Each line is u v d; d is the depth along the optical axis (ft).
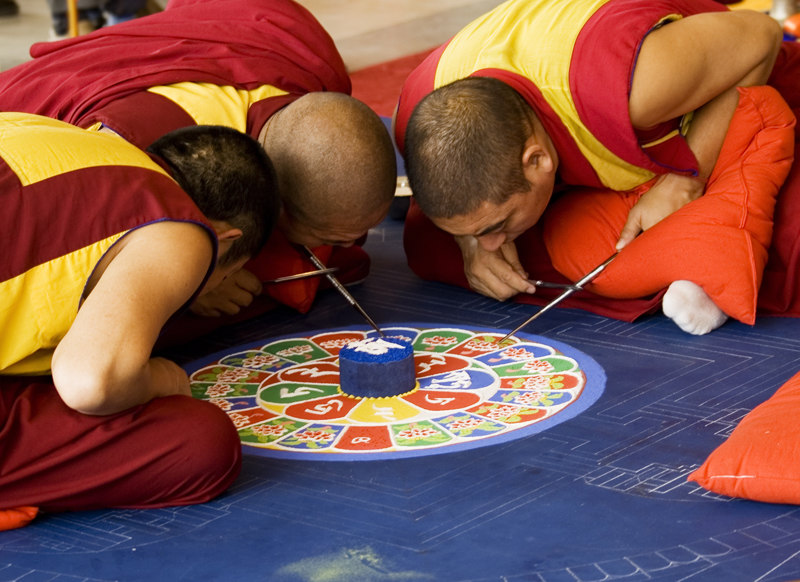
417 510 7.11
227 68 10.87
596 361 9.64
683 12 10.79
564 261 11.11
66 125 8.03
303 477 7.71
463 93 9.61
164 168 7.73
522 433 8.21
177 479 7.26
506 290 11.12
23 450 7.03
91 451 7.07
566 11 10.50
